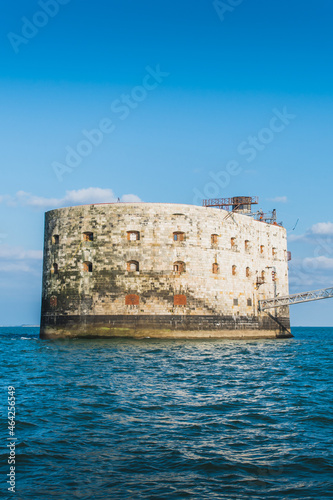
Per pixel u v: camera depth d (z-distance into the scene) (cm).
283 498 1230
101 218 6359
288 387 2725
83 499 1224
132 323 6178
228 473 1388
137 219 6306
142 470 1406
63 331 6391
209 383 2838
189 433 1756
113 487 1294
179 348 5209
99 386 2667
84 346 5453
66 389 2572
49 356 4403
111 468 1421
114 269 6266
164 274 6266
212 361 4034
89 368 3481
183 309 6275
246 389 2647
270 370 3481
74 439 1677
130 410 2089
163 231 6322
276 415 2025
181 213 6397
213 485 1308
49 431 1767
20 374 3180
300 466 1438
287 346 6141
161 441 1661
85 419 1936
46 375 3114
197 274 6388
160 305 6219
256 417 1991
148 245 6275
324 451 1562
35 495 1243
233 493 1259
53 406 2150
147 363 3822
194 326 6316
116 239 6294
